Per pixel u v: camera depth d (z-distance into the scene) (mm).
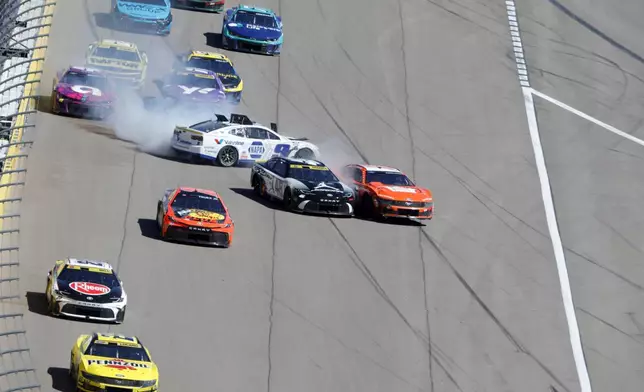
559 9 189625
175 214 103062
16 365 77562
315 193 115938
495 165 141000
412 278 107250
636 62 176625
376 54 166625
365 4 181750
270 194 119188
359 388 86938
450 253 114812
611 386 95938
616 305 110562
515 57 172375
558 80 167625
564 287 112625
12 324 83000
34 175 112250
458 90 160000
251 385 83688
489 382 92312
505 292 108750
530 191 135375
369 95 154500
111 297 86062
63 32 154250
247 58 159000
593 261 119625
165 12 161000
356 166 124938
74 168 116562
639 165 146875
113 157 122125
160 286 95062
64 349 81125
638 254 123125
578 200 134750
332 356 90625
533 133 151500
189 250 103062
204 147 125000
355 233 114688
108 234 103125
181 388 80750
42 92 135000
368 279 105062
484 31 178875
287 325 93625
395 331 96750
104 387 73000
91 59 139625
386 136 144000
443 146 144000
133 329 87125
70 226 103062
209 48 161000
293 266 104312
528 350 98938
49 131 124625
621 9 192875
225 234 103875
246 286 98500
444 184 133500
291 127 141000
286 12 175250
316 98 150750
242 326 91875
